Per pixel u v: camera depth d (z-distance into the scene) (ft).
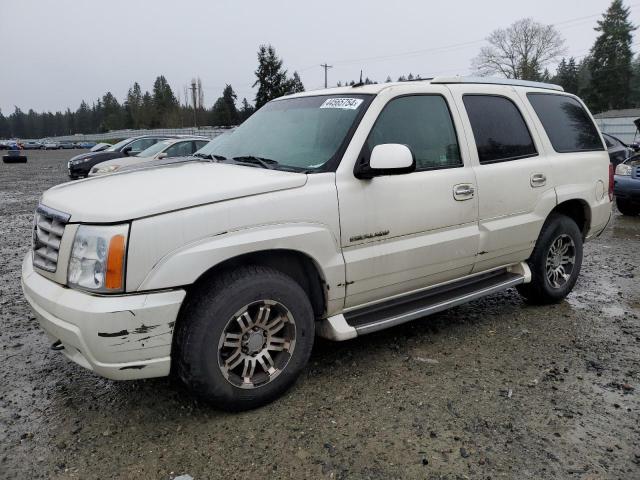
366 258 10.82
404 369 11.66
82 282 8.59
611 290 17.39
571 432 9.29
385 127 11.35
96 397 10.62
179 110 277.85
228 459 8.63
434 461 8.52
